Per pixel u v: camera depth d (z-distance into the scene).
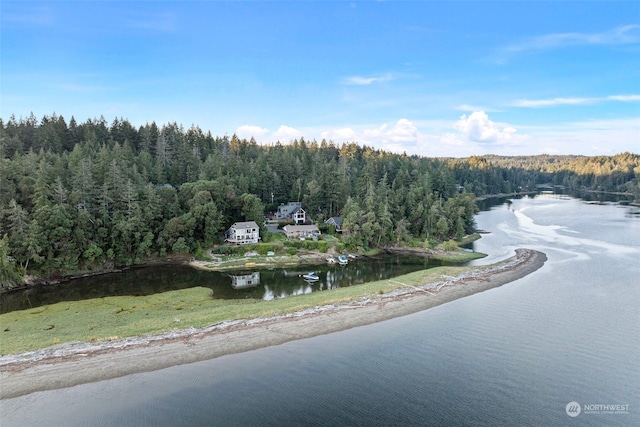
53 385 30.97
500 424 26.83
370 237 86.88
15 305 50.91
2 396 29.48
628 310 47.50
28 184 66.69
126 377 32.31
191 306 50.09
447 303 50.69
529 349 37.47
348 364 34.69
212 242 80.12
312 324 43.34
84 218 66.44
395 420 27.16
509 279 61.34
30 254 59.50
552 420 27.20
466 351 37.12
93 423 26.67
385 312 47.28
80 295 55.25
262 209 89.50
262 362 34.97
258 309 47.12
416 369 33.84
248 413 27.80
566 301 50.97
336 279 65.44
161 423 26.70
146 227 73.44
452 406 28.73
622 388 30.97
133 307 49.41
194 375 32.75
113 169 76.00
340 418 27.31
